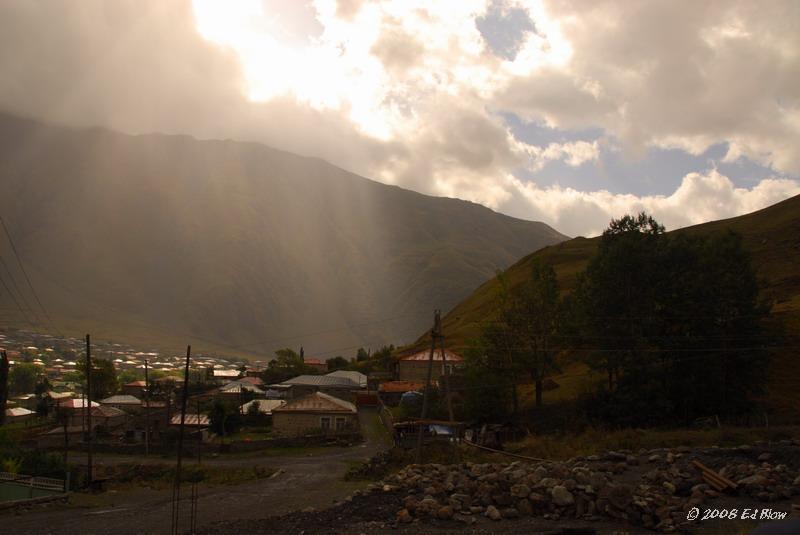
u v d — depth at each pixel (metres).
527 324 61.12
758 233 124.25
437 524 22.06
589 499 22.72
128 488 46.09
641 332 53.38
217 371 176.12
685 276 54.12
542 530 20.86
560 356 63.88
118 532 27.27
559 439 45.28
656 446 37.00
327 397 76.00
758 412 49.59
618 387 53.03
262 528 23.83
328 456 56.31
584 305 57.28
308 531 22.41
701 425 46.47
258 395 108.44
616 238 57.94
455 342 114.38
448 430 57.62
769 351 51.47
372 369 134.50
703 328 52.75
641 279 54.66
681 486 23.83
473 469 27.61
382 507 24.20
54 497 38.03
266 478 45.34
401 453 44.38
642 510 21.42
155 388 124.25
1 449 54.81
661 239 57.84
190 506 33.47
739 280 52.84
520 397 68.56
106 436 78.81
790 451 27.03
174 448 63.91
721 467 25.83
